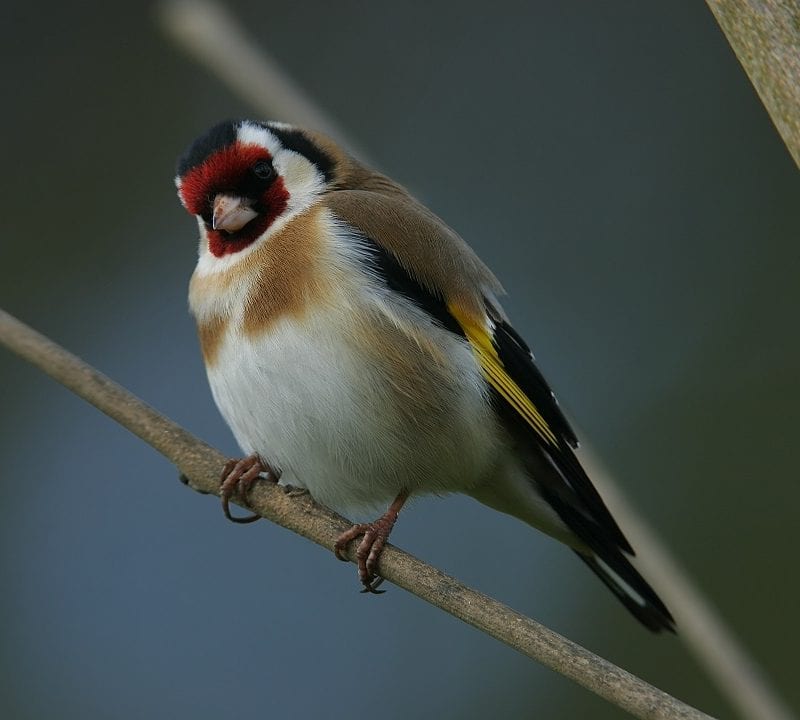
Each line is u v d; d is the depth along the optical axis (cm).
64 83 1295
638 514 604
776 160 1260
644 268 1259
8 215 1273
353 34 1337
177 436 663
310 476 744
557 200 1296
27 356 654
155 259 1262
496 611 522
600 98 1319
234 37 709
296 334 717
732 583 1080
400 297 736
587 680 485
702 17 1316
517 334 791
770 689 543
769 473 1130
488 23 1349
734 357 1200
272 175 771
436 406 735
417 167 1302
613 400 1204
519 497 789
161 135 1280
